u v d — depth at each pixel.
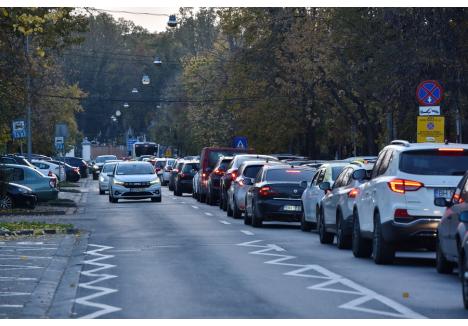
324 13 86.75
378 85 66.38
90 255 33.53
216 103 125.44
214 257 31.97
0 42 61.06
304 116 97.81
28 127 88.19
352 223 33.53
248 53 96.88
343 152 118.00
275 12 95.62
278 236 41.47
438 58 59.06
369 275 26.45
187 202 79.12
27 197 61.00
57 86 127.56
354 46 79.56
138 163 80.25
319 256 32.19
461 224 23.31
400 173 28.30
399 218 28.09
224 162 73.12
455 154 28.42
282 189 46.38
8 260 31.64
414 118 63.22
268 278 25.84
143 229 46.50
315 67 83.62
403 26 62.00
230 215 57.53
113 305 21.20
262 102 98.12
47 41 63.62
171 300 21.83
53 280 26.16
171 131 187.88
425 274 26.70
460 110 59.62
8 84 64.38
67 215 58.56
